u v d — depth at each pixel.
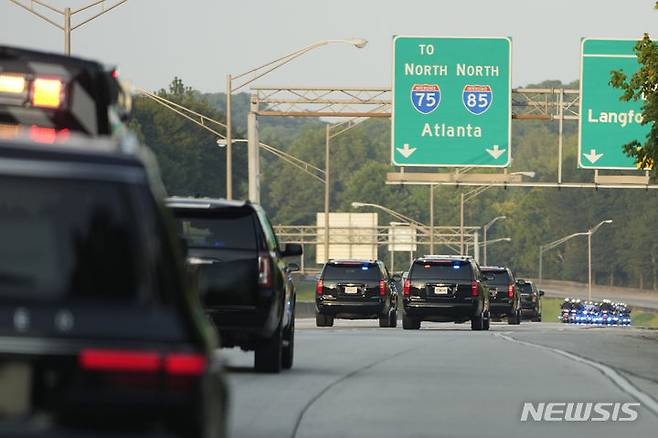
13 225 15.16
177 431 15.25
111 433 15.12
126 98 27.08
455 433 35.25
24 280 15.12
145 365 15.09
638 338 84.56
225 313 47.91
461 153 137.00
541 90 140.38
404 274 124.06
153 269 15.27
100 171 15.27
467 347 72.00
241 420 37.03
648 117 92.94
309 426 36.03
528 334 91.69
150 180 15.47
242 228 48.22
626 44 136.00
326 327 111.31
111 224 15.23
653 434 35.94
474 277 105.25
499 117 137.00
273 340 50.44
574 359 62.69
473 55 136.62
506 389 47.12
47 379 15.02
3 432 14.93
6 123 24.61
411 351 67.56
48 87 24.33
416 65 136.62
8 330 14.98
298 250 53.44
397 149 137.12
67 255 15.20
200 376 15.35
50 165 15.21
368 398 43.31
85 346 15.04
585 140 137.38
